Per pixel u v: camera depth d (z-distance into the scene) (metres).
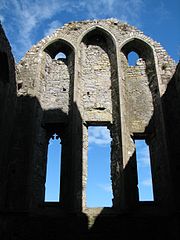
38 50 15.48
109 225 11.48
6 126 12.42
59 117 14.26
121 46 15.69
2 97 12.23
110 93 15.00
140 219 11.53
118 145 13.30
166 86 14.20
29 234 11.30
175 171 12.12
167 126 13.08
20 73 14.66
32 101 13.86
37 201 12.35
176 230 10.98
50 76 15.45
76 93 14.43
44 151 13.71
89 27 16.30
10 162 12.51
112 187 12.84
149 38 15.83
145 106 14.48
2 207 11.53
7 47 12.22
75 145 13.08
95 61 15.94
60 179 12.91
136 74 15.45
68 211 11.70
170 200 11.62
